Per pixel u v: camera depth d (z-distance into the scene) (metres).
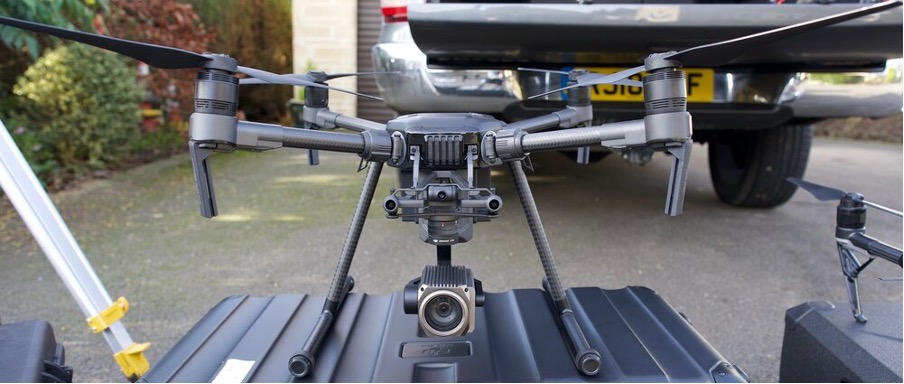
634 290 1.52
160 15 5.57
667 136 0.82
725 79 2.62
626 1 2.38
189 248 3.02
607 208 3.78
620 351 1.19
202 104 0.81
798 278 2.59
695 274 2.63
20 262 2.86
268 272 2.68
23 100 4.61
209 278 2.61
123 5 5.12
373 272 2.66
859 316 1.35
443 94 2.63
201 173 0.83
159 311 2.27
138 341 2.04
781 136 3.29
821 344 1.34
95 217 3.62
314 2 8.15
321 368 1.14
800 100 2.71
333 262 2.80
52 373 1.10
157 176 4.92
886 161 6.05
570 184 4.54
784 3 2.21
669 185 0.86
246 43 8.57
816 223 3.42
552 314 1.36
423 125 0.97
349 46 8.23
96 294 1.27
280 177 4.87
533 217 1.22
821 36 2.00
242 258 2.87
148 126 6.11
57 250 1.24
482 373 1.12
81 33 0.76
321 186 4.52
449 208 0.94
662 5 2.05
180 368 1.16
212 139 0.80
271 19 9.26
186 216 3.65
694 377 1.09
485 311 1.39
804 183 1.44
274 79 1.01
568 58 2.46
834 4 2.02
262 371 1.14
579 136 0.90
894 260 1.21
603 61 2.51
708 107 2.63
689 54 0.82
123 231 3.32
